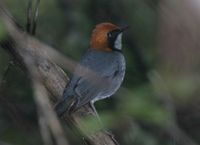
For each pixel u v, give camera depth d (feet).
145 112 24.98
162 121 25.39
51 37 50.57
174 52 48.57
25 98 46.16
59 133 20.18
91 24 51.06
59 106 31.91
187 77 39.52
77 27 50.78
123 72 42.34
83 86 35.24
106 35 42.24
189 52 47.65
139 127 44.83
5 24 23.75
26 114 45.96
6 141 44.73
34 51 29.58
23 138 44.93
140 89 27.09
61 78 32.48
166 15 43.01
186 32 44.04
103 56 41.50
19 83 45.21
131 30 51.01
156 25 50.78
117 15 51.57
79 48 49.70
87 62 41.27
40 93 20.85
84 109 34.68
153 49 50.39
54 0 52.01
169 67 48.29
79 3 52.01
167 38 49.62
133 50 49.70
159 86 32.48
